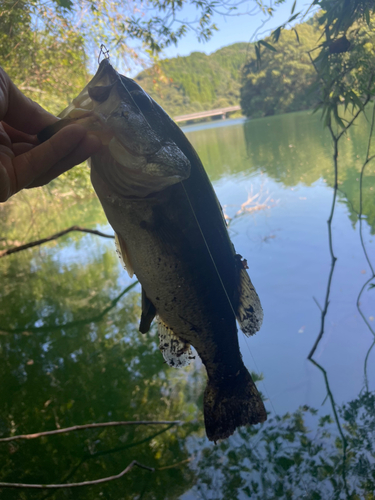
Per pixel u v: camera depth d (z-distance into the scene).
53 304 1.34
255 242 1.34
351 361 0.79
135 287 1.36
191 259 0.39
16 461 0.72
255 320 0.44
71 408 0.85
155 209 0.37
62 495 0.65
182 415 0.77
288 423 0.69
